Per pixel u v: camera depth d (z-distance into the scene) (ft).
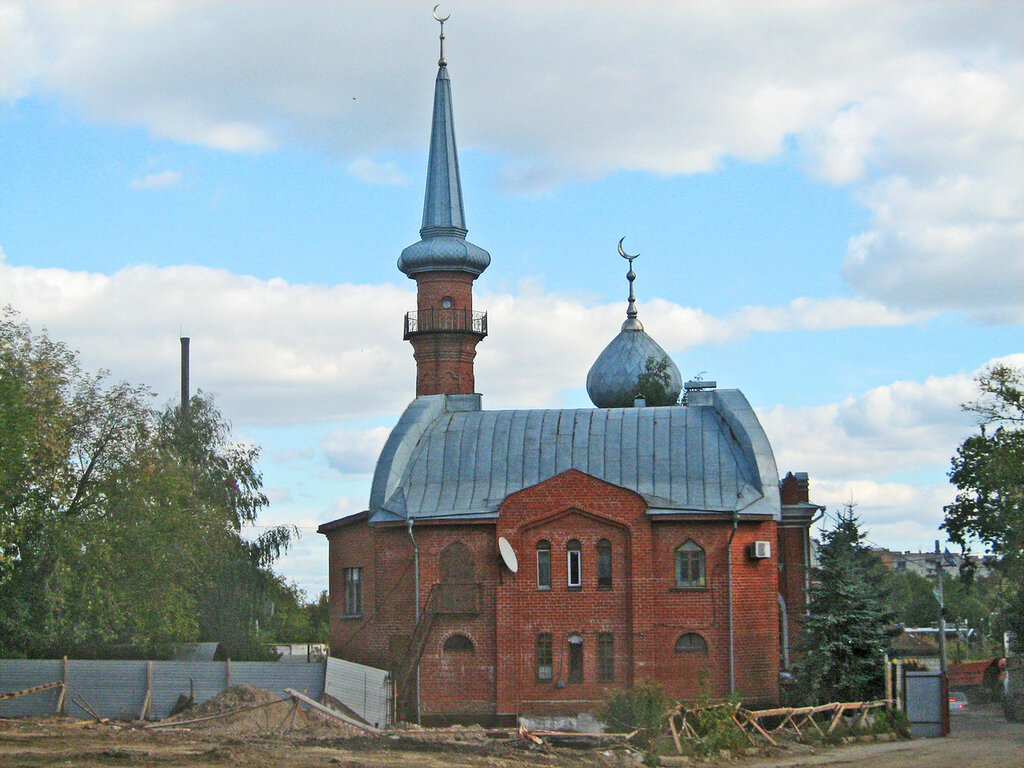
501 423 203.31
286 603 260.01
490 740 143.23
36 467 181.57
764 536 184.96
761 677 180.45
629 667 179.52
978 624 433.07
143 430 198.39
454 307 262.47
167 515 191.11
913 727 168.45
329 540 203.41
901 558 568.82
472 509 187.93
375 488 194.90
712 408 202.39
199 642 223.51
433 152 271.08
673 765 132.77
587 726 177.78
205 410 254.88
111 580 181.88
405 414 205.57
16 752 121.70
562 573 182.70
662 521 182.39
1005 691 227.61
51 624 175.52
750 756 141.49
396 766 117.70
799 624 191.72
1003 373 227.81
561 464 195.00
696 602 180.86
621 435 198.18
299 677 168.45
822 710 162.20
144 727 149.69
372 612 190.90
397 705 179.73
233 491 248.93
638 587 180.65
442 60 275.39
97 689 168.45
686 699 174.70
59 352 192.75
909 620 426.10
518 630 181.68
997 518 237.66
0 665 168.96
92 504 190.19
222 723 150.61
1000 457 224.33
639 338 251.60
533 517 183.62
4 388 165.58
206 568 213.25
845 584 178.19
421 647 180.86
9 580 177.17
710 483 189.47
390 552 189.57
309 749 129.18
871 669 175.52
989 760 135.13
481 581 184.03
